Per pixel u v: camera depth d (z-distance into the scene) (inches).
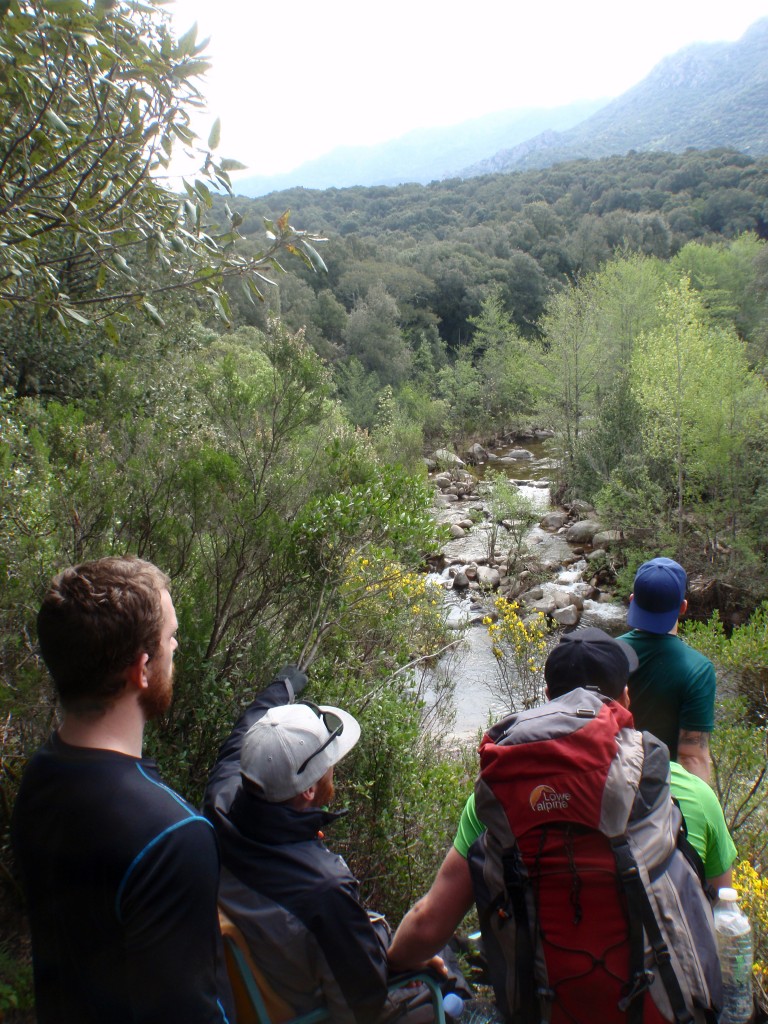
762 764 191.3
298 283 1649.9
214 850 53.3
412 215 3531.0
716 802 73.7
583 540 685.3
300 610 142.2
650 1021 56.5
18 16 92.0
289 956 66.8
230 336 844.6
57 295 113.0
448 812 142.1
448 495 869.2
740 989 66.5
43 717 117.2
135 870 49.5
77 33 97.6
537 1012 58.9
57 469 146.9
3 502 122.8
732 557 523.5
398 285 1845.5
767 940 122.0
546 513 778.8
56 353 352.2
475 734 267.7
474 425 1234.0
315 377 154.3
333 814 73.5
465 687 355.3
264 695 93.4
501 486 668.1
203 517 136.6
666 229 2541.8
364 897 125.4
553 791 60.2
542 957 58.7
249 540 134.5
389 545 159.5
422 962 73.6
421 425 1082.7
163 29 112.7
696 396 563.8
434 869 131.7
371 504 141.5
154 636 56.2
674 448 561.9
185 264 125.0
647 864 59.6
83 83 114.3
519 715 68.4
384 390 1180.5
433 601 302.0
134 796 51.7
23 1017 97.0
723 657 281.4
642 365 663.8
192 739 120.6
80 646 53.1
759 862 160.9
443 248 2180.1
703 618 511.5
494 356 1289.4
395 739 136.7
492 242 2363.4
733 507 527.8
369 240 2461.9
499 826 62.1
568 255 2297.0
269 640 133.4
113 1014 49.8
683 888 60.7
